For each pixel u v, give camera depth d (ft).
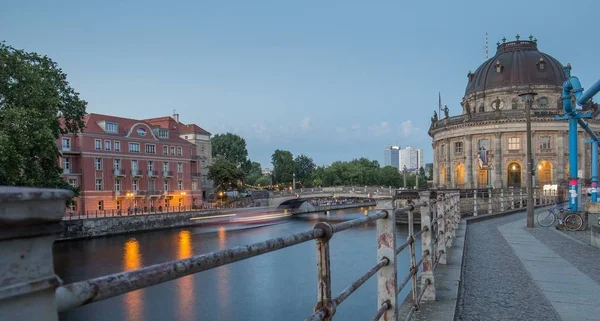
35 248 4.43
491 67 309.01
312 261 121.90
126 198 247.09
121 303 86.74
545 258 43.39
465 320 23.85
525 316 24.34
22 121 118.73
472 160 289.94
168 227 223.71
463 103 327.26
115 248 160.66
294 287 96.32
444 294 26.99
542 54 305.12
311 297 89.35
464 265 39.93
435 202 36.99
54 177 136.46
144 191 256.52
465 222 78.13
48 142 126.00
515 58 302.66
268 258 126.52
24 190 4.34
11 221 4.17
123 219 202.28
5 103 126.62
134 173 251.39
